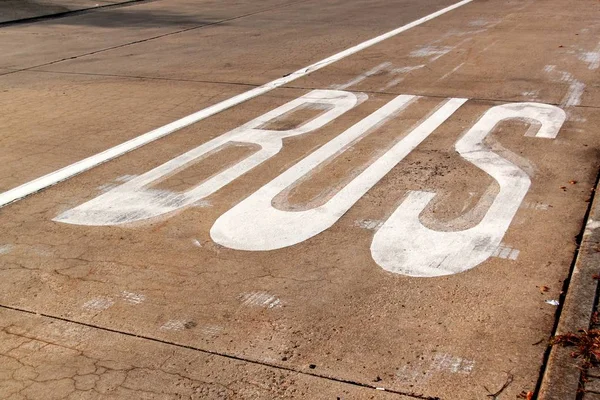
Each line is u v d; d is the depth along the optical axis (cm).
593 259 453
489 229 510
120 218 557
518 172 616
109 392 355
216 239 514
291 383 356
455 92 895
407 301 425
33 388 360
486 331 391
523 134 718
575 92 870
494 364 363
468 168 630
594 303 404
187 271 471
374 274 457
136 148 727
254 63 1134
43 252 505
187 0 2147
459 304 419
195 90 972
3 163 701
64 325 414
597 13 1485
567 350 364
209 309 425
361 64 1090
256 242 507
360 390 348
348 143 713
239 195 592
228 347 388
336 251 489
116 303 436
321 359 374
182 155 698
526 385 346
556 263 459
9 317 424
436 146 693
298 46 1270
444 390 345
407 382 353
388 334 393
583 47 1138
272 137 743
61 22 1736
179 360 378
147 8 1972
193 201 584
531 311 408
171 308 428
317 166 652
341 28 1460
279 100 896
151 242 514
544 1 1727
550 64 1028
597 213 521
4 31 1612
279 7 1881
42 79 1088
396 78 986
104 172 661
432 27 1412
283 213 553
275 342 390
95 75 1100
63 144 754
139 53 1273
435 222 526
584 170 616
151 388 357
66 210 578
